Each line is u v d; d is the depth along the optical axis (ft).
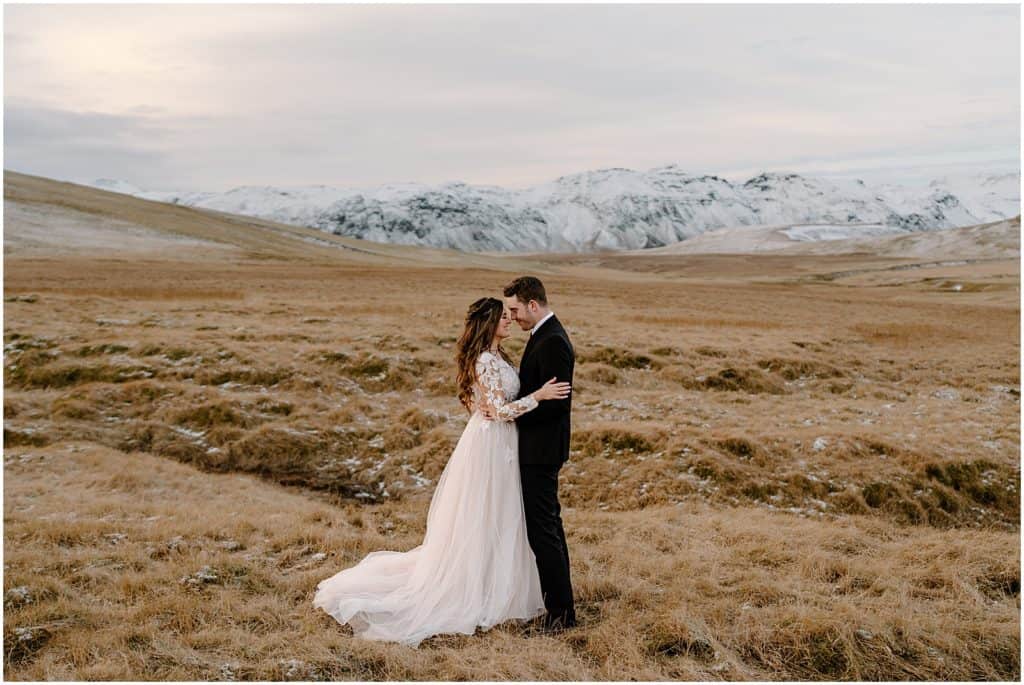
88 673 14.02
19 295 94.58
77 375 52.24
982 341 93.71
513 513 17.81
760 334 87.66
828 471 34.78
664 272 593.42
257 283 149.59
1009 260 440.04
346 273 199.82
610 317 103.81
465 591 17.44
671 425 41.04
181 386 47.62
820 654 15.83
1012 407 52.75
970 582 19.79
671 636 16.37
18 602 16.97
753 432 40.83
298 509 28.48
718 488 32.89
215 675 14.26
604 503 32.71
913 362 74.13
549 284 193.67
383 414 45.80
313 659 14.99
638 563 21.26
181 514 26.32
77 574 18.89
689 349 68.80
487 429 17.81
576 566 21.26
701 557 21.95
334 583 18.34
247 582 19.31
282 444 39.22
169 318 79.00
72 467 33.81
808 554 21.93
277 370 53.01
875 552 22.93
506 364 17.57
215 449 38.65
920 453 35.96
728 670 15.14
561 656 15.58
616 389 55.42
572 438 39.52
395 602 17.44
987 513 32.89
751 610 17.69
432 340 68.64
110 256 242.58
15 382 51.85
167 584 18.67
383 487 35.17
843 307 151.02
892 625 16.89
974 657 15.81
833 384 61.46
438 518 18.13
